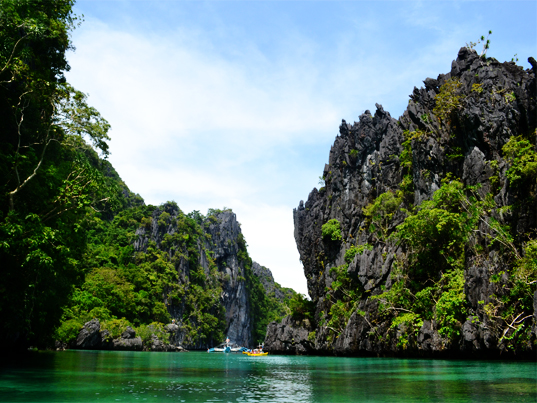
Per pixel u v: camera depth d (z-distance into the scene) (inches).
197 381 864.3
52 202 1117.1
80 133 1353.3
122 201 6402.6
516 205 1594.5
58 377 842.2
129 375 951.6
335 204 3176.7
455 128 2121.1
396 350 2004.2
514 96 1870.1
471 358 1656.0
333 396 647.1
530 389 711.1
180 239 5856.3
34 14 1212.5
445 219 1834.4
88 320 3388.3
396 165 2669.8
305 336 3100.4
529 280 1408.7
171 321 4886.8
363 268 2448.3
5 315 1184.2
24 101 1200.2
